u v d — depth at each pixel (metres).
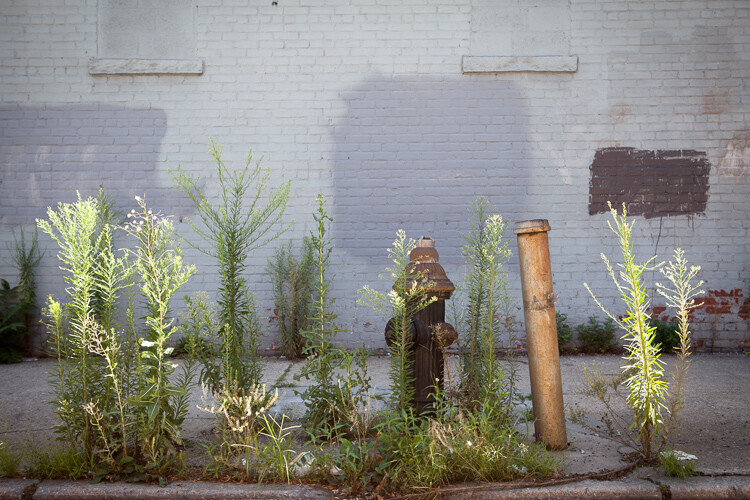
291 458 3.42
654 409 3.40
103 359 3.46
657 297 7.69
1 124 7.72
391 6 7.81
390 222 7.77
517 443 3.44
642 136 7.75
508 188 7.77
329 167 7.79
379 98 7.80
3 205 7.70
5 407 4.78
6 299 7.50
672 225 7.72
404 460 3.19
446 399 3.81
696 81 7.73
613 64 7.77
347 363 3.80
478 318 4.00
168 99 7.78
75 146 7.74
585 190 7.75
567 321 7.71
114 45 7.79
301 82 7.80
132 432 3.23
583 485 3.11
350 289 7.71
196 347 3.88
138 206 7.71
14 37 7.75
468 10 7.81
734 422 4.32
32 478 3.21
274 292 7.65
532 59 7.72
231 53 7.81
